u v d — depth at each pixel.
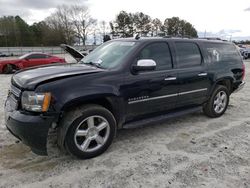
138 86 3.94
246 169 3.40
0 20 82.75
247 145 4.12
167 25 81.50
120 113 3.86
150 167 3.42
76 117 3.38
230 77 5.57
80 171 3.32
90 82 3.48
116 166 3.44
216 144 4.14
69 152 3.46
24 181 3.10
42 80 3.26
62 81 3.31
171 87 4.41
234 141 4.27
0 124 4.92
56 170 3.34
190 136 4.46
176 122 5.18
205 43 5.19
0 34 81.75
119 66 3.84
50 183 3.06
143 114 4.19
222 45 5.59
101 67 3.99
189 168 3.40
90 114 3.50
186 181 3.11
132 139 4.30
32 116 3.18
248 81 10.55
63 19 79.69
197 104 5.12
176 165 3.47
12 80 3.80
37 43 84.75
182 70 4.56
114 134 3.81
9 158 3.62
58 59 15.63
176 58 4.54
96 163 3.52
